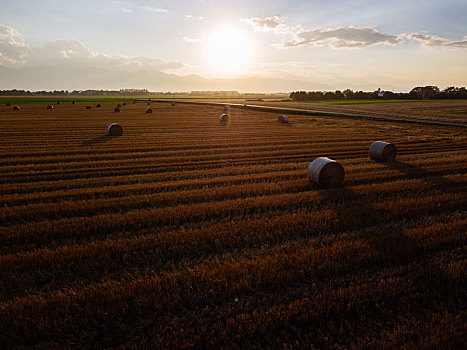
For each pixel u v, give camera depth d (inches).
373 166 605.6
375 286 201.9
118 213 336.2
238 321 171.9
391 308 184.4
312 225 300.2
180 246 255.1
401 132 1210.6
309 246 261.1
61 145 828.6
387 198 396.8
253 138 993.5
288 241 271.1
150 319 175.8
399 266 225.8
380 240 265.1
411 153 778.2
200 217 328.5
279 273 211.8
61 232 285.9
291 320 174.4
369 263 232.4
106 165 614.9
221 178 509.4
